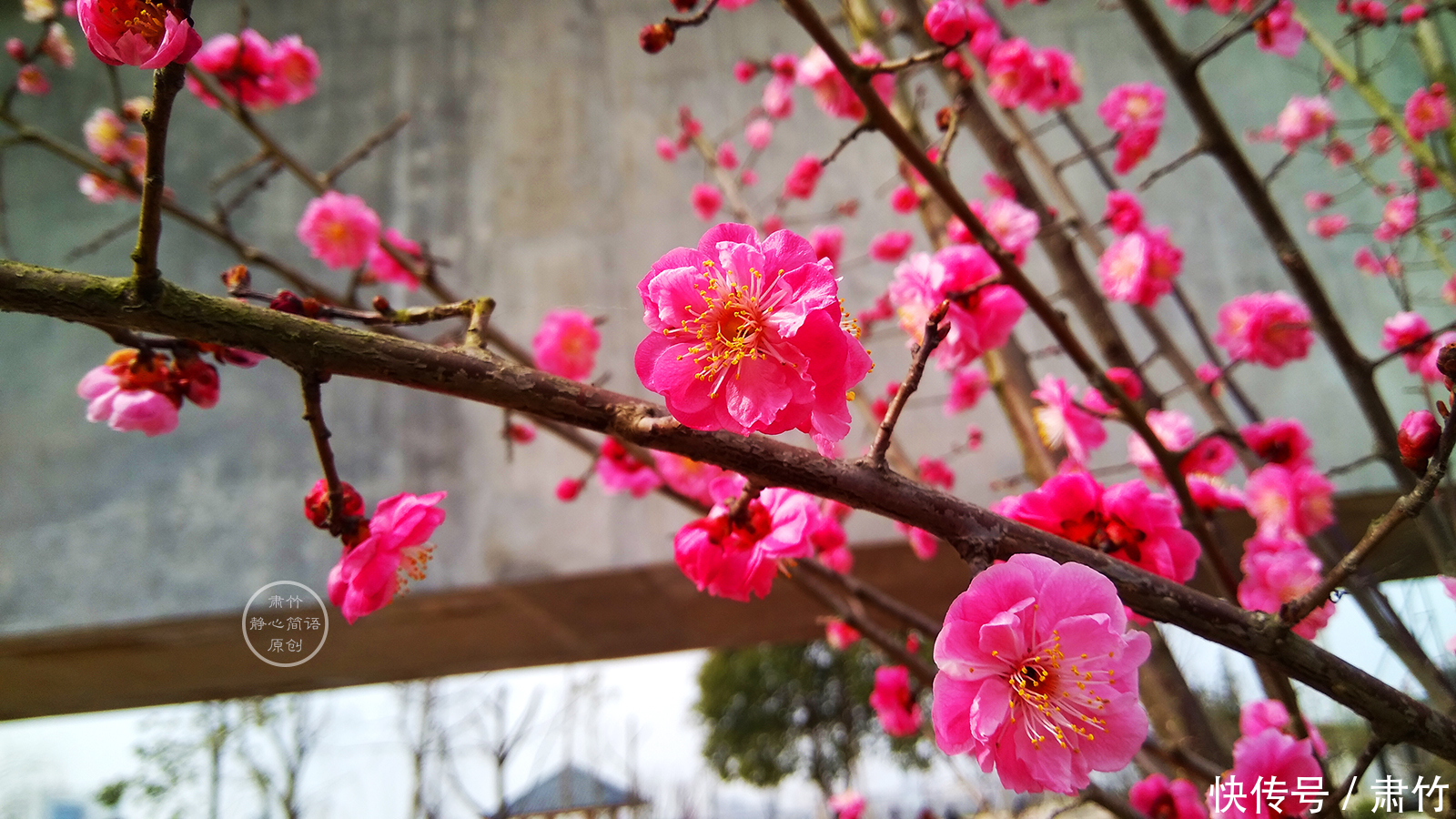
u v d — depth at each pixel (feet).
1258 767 0.48
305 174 0.91
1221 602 0.39
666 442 0.37
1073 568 0.36
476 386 0.38
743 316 0.36
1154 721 0.73
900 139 0.54
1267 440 0.76
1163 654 0.73
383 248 0.96
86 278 0.37
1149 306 0.86
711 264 0.37
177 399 0.51
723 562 0.50
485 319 0.41
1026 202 0.80
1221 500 0.69
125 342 0.48
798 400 0.35
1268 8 0.66
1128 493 0.47
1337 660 0.38
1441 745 0.38
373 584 0.45
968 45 0.77
